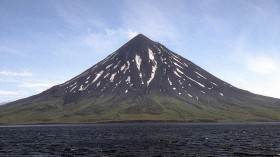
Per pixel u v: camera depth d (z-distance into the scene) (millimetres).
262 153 63594
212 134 126750
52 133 149750
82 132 153375
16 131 177875
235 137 109062
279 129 163875
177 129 171375
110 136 119125
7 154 66438
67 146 82125
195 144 83688
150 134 128250
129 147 76875
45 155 64125
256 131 146750
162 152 66438
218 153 64125
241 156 59562
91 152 67750
